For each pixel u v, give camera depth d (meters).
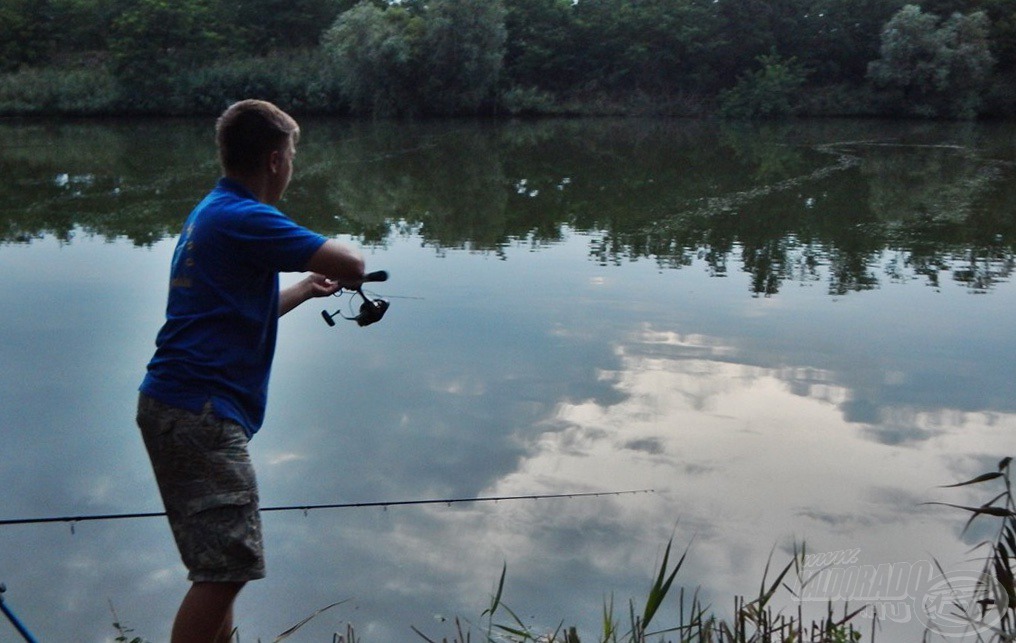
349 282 2.32
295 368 5.87
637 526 3.96
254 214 2.24
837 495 4.22
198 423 2.16
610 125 30.69
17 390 5.43
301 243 2.22
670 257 9.77
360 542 3.84
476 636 3.21
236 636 3.19
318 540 3.85
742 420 5.07
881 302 7.68
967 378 5.72
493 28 32.38
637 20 35.16
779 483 4.34
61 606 3.34
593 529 3.95
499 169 18.52
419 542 3.84
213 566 2.18
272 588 3.52
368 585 3.54
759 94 33.62
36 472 4.39
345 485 4.31
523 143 24.30
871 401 5.34
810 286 8.32
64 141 23.30
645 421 5.05
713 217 12.64
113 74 32.25
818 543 3.80
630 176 17.53
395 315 7.15
